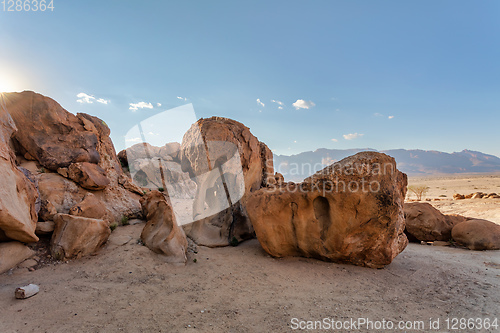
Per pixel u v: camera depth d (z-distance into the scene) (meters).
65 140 9.27
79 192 8.55
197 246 7.91
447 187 66.81
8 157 6.27
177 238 7.06
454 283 6.46
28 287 4.81
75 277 5.65
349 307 5.15
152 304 4.87
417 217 11.69
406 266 7.58
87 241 6.60
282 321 4.56
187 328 4.21
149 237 7.30
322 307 5.11
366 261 7.21
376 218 6.86
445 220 11.74
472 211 20.09
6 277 5.47
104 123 11.77
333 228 7.07
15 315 4.21
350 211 6.93
